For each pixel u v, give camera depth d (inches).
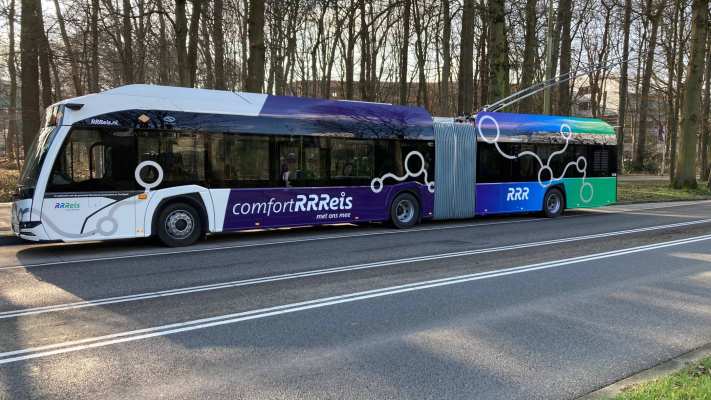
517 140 666.2
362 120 543.8
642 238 485.7
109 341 203.8
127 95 426.0
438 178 601.3
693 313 243.6
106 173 416.2
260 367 178.1
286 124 497.4
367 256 392.2
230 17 1198.3
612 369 177.8
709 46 1317.7
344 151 532.7
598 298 269.0
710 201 970.1
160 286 296.0
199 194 454.0
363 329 218.4
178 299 266.8
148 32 1031.6
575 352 193.5
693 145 1119.6
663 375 164.7
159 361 183.2
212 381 166.4
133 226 426.9
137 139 426.9
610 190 756.6
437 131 600.4
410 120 580.1
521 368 178.2
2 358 186.1
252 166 479.2
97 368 176.9
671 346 200.2
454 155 613.0
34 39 711.7
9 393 157.6
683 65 1316.4
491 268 344.2
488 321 229.8
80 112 407.5
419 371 175.0
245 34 1211.2
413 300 263.4
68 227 403.2
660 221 634.2
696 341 205.8
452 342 203.2
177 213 446.0
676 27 1272.1
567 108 1074.1
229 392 158.2
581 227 579.2
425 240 478.6
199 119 452.8
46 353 190.9
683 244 446.9
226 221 466.6
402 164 573.3
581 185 725.9
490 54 826.8
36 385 163.3
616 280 309.1
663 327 223.0
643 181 1416.1
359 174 543.5
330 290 283.9
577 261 368.8
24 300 266.4
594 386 164.4
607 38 1568.7
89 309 249.0
